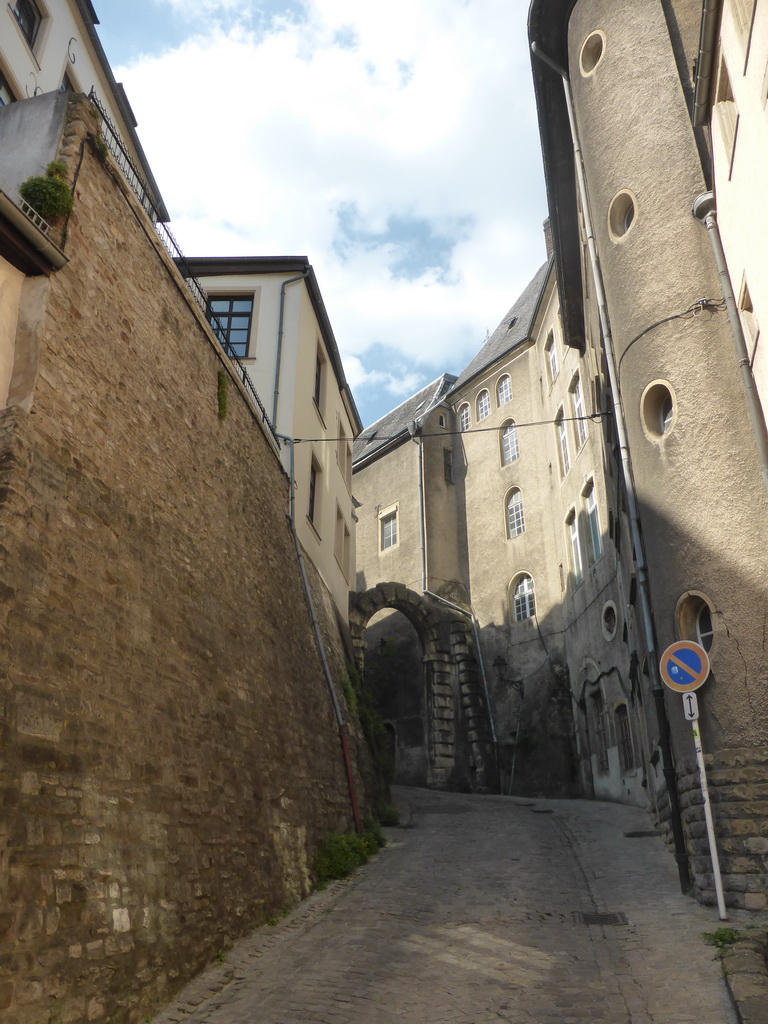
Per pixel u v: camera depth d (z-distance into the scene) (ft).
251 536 38.65
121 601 23.50
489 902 31.68
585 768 70.69
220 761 28.27
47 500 20.72
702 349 34.04
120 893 20.10
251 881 28.63
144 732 23.18
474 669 87.51
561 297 59.21
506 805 62.44
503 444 97.45
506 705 83.76
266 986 22.63
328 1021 19.89
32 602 19.17
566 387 79.61
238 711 31.07
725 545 30.94
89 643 21.29
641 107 40.50
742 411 32.01
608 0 44.62
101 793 20.30
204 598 30.17
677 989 21.06
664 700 32.86
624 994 21.29
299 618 45.57
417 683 90.58
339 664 55.11
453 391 106.52
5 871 16.24
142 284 29.35
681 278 35.76
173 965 21.91
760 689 28.73
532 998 21.21
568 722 75.61
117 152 32.09
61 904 17.69
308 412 58.80
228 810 28.04
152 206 32.91
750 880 27.30
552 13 48.93
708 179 36.17
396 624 96.43
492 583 91.56
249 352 57.21
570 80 47.83
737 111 28.12
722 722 29.40
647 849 40.01
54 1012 16.71
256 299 59.11
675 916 27.48
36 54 57.36
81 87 63.93
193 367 33.63
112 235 27.32
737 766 28.60
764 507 30.25
